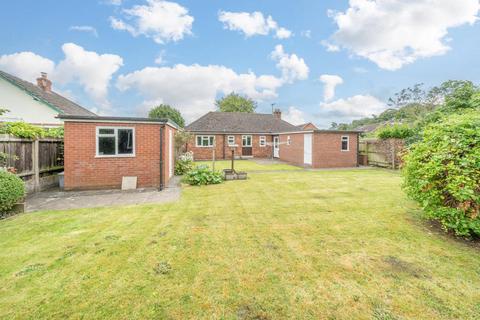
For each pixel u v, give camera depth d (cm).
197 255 355
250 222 505
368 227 471
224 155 2333
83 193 805
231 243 398
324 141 1627
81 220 520
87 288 276
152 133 905
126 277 298
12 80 1558
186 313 238
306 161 1702
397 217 531
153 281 290
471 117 449
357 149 1700
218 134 2314
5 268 318
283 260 341
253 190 846
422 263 332
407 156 515
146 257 349
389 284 284
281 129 2589
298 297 262
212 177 980
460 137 418
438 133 454
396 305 249
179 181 1050
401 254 358
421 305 249
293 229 462
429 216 468
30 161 798
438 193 434
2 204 525
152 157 907
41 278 296
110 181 871
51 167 916
